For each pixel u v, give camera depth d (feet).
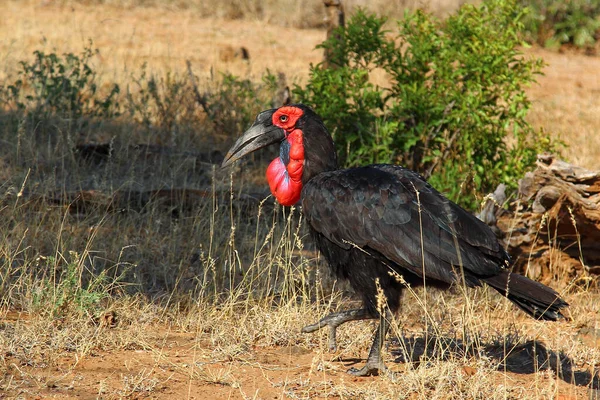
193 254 43.60
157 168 56.03
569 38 128.77
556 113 85.66
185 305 38.29
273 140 33.24
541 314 28.32
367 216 29.71
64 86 61.21
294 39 115.03
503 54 52.44
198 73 85.20
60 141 56.65
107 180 52.08
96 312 34.22
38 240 41.11
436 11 125.70
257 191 53.26
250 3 129.70
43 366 29.37
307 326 32.09
